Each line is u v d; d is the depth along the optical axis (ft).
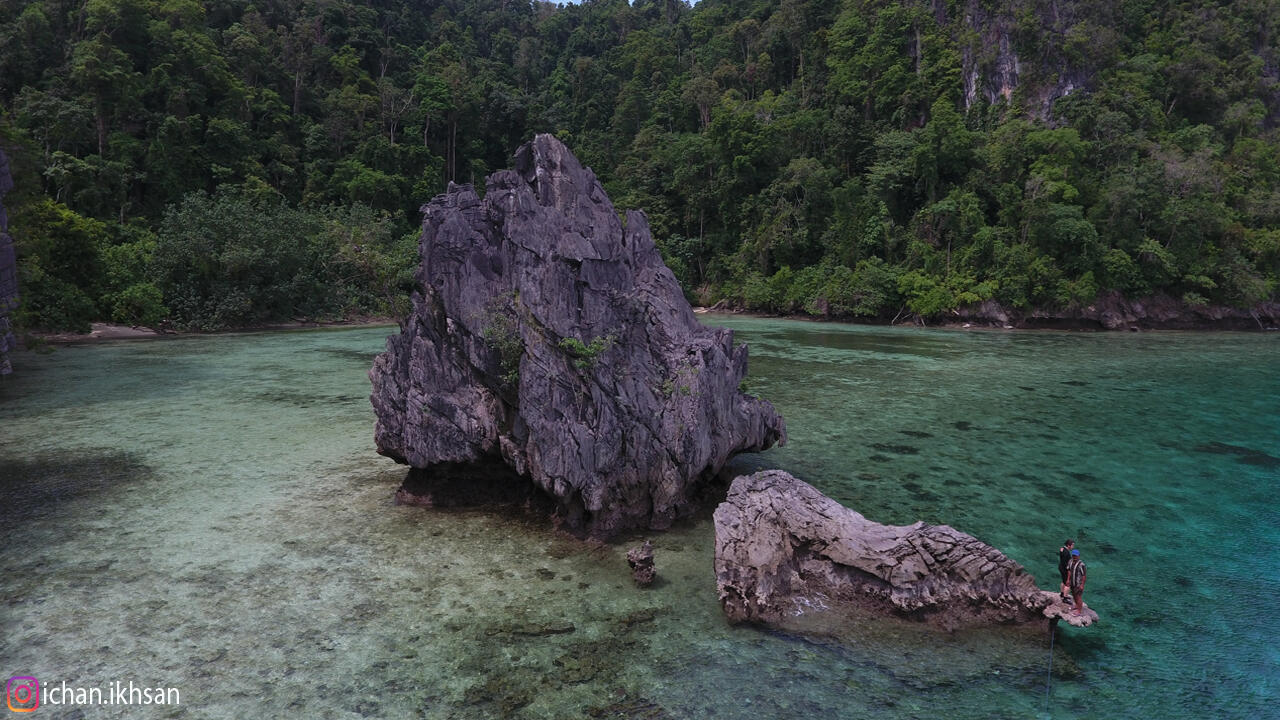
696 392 47.21
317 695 27.50
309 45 324.39
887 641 32.19
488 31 501.15
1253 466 63.41
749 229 288.92
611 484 44.91
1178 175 219.82
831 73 325.01
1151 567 41.24
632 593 37.04
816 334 197.06
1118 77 263.29
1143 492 55.77
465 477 51.19
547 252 47.09
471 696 27.61
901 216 261.24
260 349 144.05
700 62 413.80
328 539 44.29
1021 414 86.12
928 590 34.30
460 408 47.55
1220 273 218.18
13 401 87.20
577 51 494.59
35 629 32.35
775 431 56.85
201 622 33.35
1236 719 26.32
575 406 43.96
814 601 35.24
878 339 182.39
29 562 40.14
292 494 53.11
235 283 191.62
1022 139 239.09
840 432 76.02
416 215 302.86
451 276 47.67
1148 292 217.15
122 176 203.72
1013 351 154.71
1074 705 27.22
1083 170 231.91
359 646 31.37
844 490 55.52
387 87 321.93
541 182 51.31
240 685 28.07
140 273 178.29
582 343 44.73
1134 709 26.94
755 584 34.73
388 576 38.83
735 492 40.98
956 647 31.68
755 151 284.61
